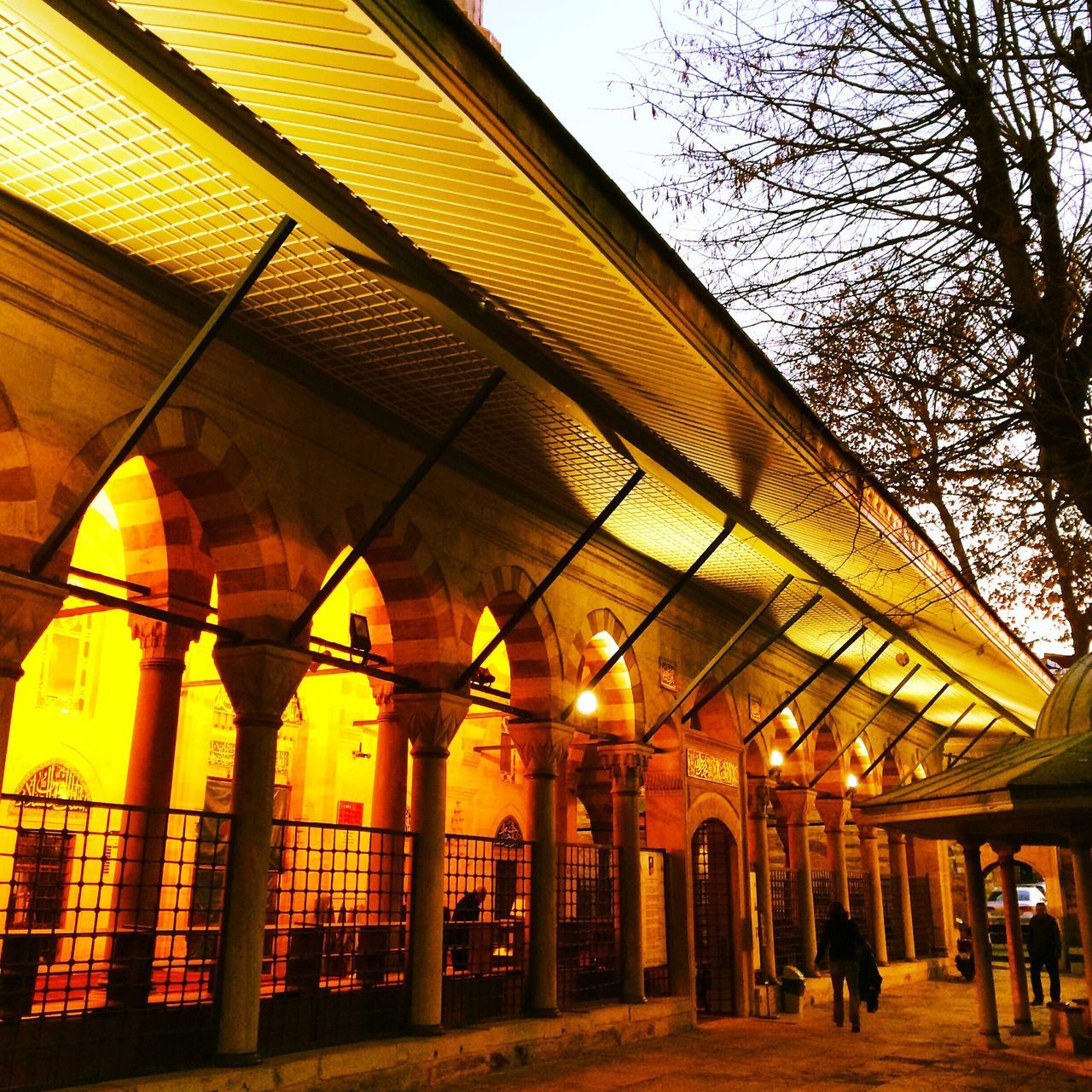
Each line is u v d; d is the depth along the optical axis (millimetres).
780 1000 16578
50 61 5438
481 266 6684
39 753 12344
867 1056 12055
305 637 9016
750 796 17641
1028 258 8375
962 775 11953
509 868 18297
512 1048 10680
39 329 7262
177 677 9773
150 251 7582
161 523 9797
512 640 12453
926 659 18266
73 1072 7199
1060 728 11805
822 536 12453
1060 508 8539
